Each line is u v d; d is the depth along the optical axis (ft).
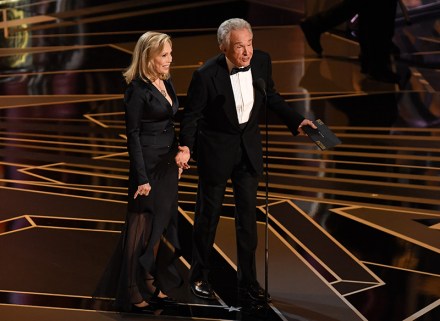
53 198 75.92
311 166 83.82
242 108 52.70
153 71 51.70
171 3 145.89
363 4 110.93
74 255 63.77
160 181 53.36
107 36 132.26
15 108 103.55
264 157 86.12
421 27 128.16
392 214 71.92
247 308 55.21
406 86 108.78
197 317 53.83
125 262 54.03
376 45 110.63
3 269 61.11
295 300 56.49
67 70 118.62
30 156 87.40
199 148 54.24
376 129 94.53
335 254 63.98
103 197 76.33
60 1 147.13
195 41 128.06
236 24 50.49
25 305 55.31
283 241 66.23
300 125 54.44
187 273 60.85
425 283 58.80
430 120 97.35
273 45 125.59
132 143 51.96
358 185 78.69
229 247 65.31
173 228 55.21
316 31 117.70
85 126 97.09
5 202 74.95
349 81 110.73
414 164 83.87
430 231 68.33
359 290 57.88
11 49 127.95
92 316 53.83
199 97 52.49
